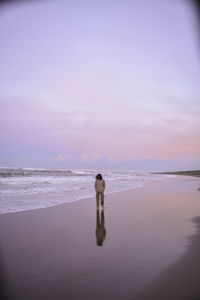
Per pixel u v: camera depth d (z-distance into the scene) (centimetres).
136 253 427
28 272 351
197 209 920
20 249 455
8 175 3809
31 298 281
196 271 348
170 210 898
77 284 314
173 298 275
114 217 772
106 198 1266
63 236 549
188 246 465
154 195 1395
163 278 326
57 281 323
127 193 1509
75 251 443
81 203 1090
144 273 343
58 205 1028
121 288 301
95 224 671
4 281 322
